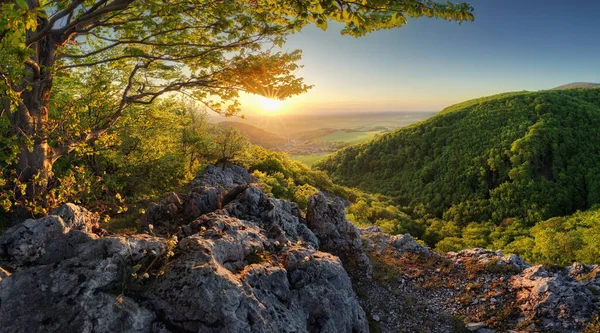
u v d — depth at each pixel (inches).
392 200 5275.6
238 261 328.5
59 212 286.8
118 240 257.1
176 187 881.5
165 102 824.9
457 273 578.9
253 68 383.2
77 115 440.1
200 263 262.8
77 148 443.5
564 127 4918.8
